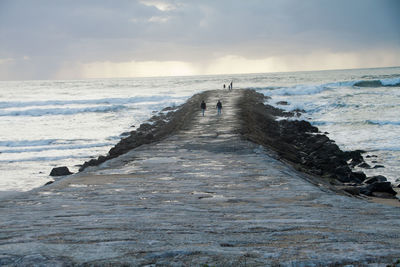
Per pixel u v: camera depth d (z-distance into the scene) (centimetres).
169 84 13438
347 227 484
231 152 1700
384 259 318
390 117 4494
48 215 605
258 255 333
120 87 12950
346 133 3800
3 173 2594
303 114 5075
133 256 326
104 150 3403
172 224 504
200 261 312
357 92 6900
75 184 1014
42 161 2986
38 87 15200
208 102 4788
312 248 362
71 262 305
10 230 469
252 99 5334
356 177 2108
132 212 633
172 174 1180
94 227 480
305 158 2539
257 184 1002
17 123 5228
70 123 5162
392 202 1392
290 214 611
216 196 833
